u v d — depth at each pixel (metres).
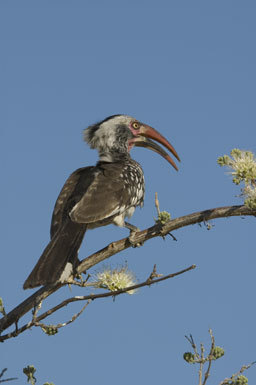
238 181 7.33
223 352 6.56
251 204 7.13
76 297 6.70
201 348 6.59
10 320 7.58
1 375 6.04
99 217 9.59
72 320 6.68
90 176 10.62
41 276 7.62
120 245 8.43
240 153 7.48
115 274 7.44
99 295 6.69
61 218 9.63
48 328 6.95
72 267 8.25
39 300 7.66
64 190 10.41
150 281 6.46
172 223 8.09
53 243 8.68
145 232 8.34
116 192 10.25
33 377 6.77
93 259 8.50
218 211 7.84
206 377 6.45
